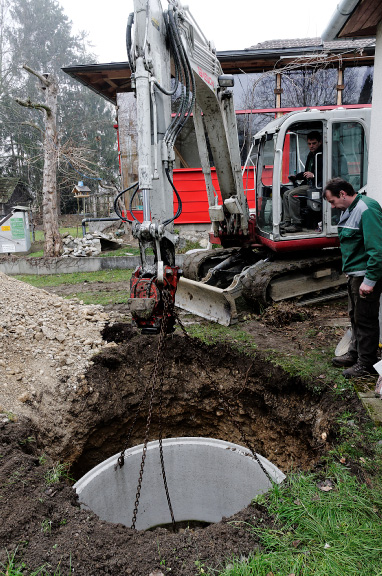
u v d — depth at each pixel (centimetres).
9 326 524
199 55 470
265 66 1048
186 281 616
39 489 290
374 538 233
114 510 445
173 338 534
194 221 1070
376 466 283
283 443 463
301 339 519
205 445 473
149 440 551
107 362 508
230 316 571
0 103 2358
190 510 499
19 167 2494
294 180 636
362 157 602
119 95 1181
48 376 468
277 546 236
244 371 491
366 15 415
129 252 1172
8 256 1228
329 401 383
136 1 331
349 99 1022
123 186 1205
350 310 399
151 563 235
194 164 1073
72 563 233
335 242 616
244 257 729
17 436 350
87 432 463
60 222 2162
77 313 614
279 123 597
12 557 233
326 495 268
